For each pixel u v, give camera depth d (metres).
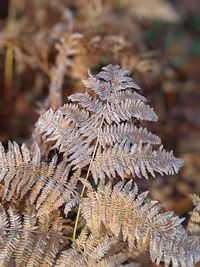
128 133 0.69
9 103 1.48
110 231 0.67
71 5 1.62
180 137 1.62
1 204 0.68
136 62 1.22
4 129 1.42
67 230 0.70
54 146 0.70
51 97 1.02
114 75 0.72
